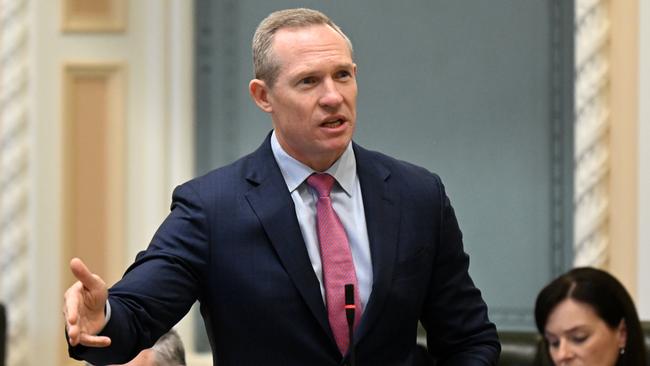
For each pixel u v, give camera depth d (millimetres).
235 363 4934
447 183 11633
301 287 4859
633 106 10922
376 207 5082
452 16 11633
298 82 4820
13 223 11914
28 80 11922
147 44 11797
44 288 11906
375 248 4980
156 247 4953
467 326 5230
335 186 5094
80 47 11891
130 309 4594
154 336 4742
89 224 11906
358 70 11727
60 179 11875
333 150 4871
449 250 5270
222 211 4992
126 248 11859
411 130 11664
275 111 4938
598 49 11000
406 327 5043
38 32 11922
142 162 11812
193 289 4938
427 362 6883
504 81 11578
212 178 5145
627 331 7633
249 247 4938
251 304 4879
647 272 10773
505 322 11602
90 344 4176
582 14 11039
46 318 11898
